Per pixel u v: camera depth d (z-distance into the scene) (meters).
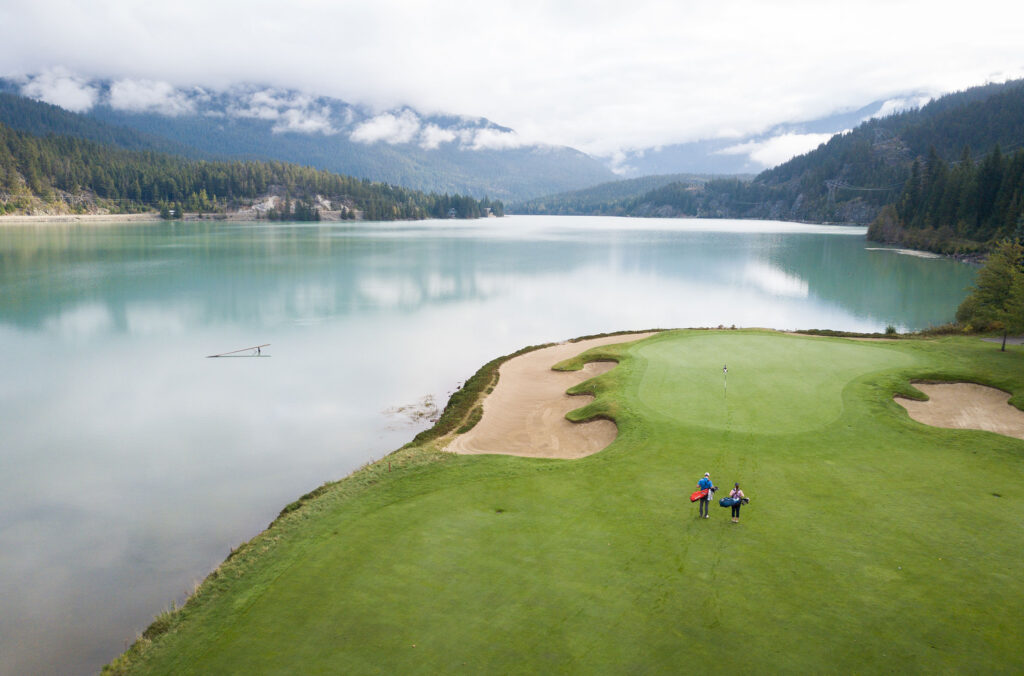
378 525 30.56
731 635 21.38
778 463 36.09
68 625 27.20
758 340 67.38
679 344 66.19
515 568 26.08
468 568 26.22
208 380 66.56
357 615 23.39
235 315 102.31
